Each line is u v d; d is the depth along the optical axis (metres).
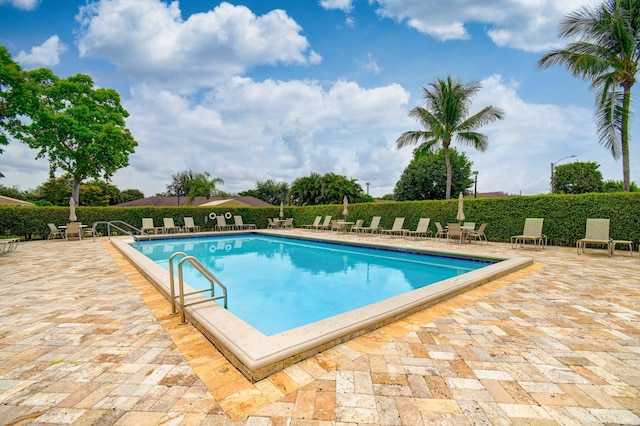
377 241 11.49
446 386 2.00
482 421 1.66
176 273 7.03
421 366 2.26
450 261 8.36
